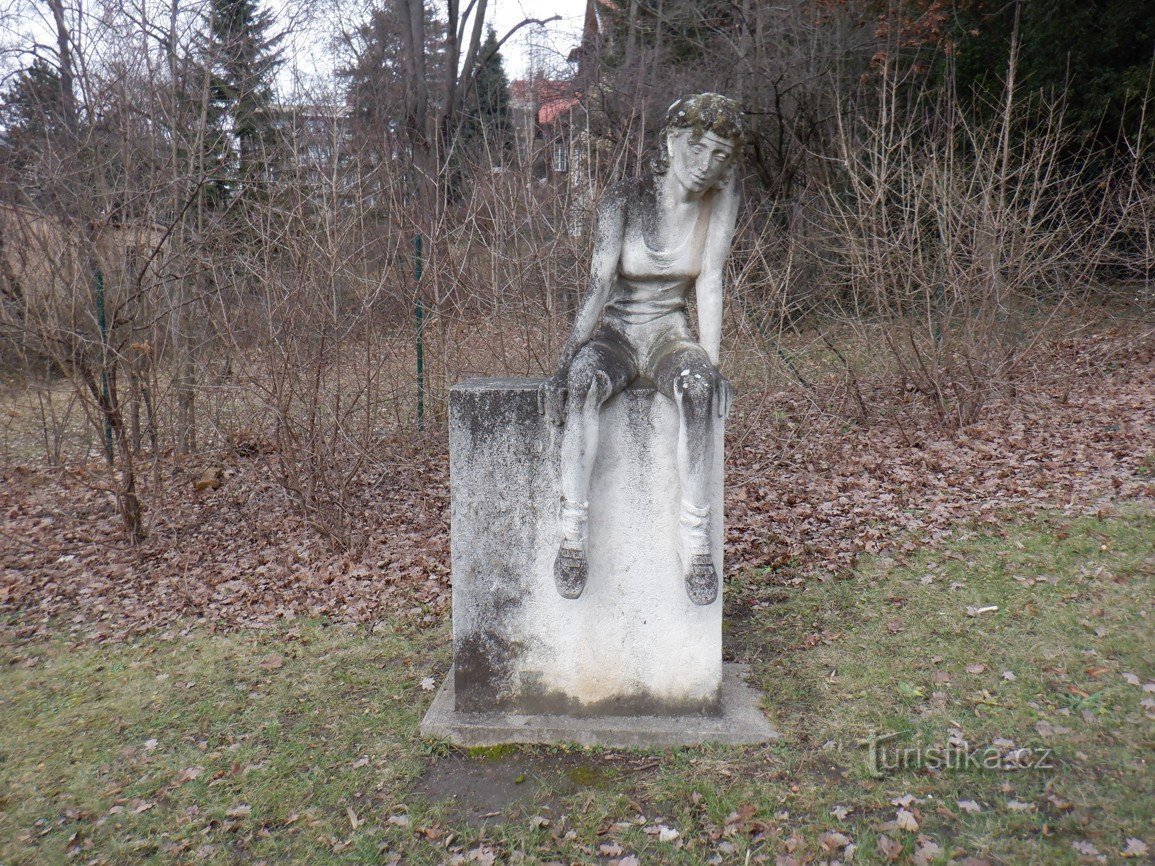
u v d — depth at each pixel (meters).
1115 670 3.66
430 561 5.82
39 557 6.51
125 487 6.50
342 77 12.92
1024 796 2.96
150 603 5.50
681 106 3.12
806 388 8.97
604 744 3.41
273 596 5.46
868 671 3.91
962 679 3.76
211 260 7.04
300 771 3.41
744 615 4.73
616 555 3.38
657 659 3.47
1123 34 11.44
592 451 3.20
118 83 8.32
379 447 7.70
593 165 9.39
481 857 2.84
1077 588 4.45
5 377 8.48
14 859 2.99
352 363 7.02
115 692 4.23
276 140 9.17
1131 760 3.08
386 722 3.71
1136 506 5.38
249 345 7.25
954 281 8.18
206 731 3.78
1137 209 10.07
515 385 3.36
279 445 6.55
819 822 2.91
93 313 6.78
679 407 3.11
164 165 8.12
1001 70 12.38
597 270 3.25
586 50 17.00
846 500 6.51
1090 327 10.19
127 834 3.10
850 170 8.38
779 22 14.88
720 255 3.26
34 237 6.89
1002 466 6.74
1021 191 10.32
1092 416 7.66
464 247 8.60
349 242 6.98
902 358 9.30
